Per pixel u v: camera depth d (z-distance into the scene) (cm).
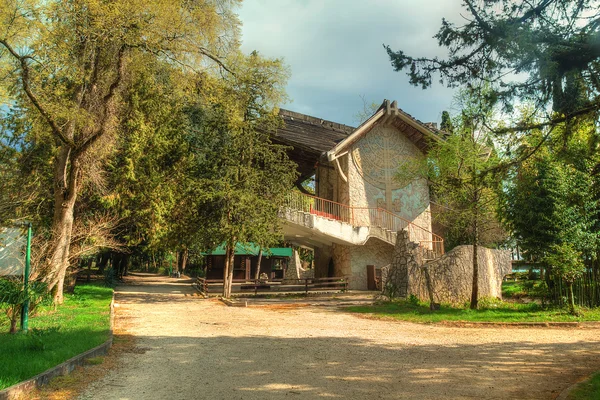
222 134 2191
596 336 1027
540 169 1318
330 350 849
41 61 1225
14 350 686
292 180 2245
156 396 536
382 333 1074
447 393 562
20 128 1514
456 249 1788
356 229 2425
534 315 1323
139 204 2184
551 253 1313
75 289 2270
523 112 722
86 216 2058
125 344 888
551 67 581
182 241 2167
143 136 2064
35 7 1161
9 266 1181
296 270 3400
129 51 1497
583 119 645
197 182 2019
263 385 591
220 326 1188
